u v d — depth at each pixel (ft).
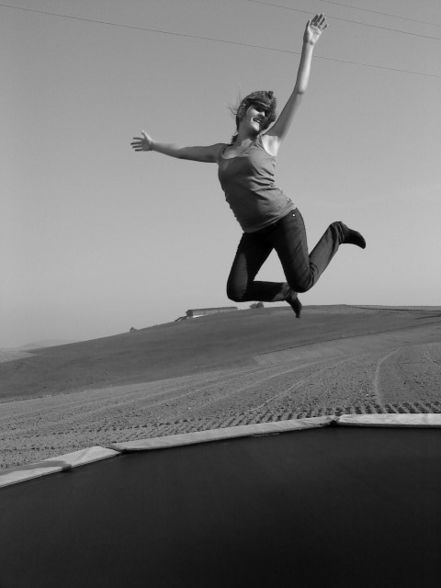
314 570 10.08
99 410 45.88
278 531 11.97
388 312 156.46
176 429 31.73
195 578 10.27
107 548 12.06
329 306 199.00
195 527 12.73
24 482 18.60
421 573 9.57
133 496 15.75
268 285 14.46
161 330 158.20
